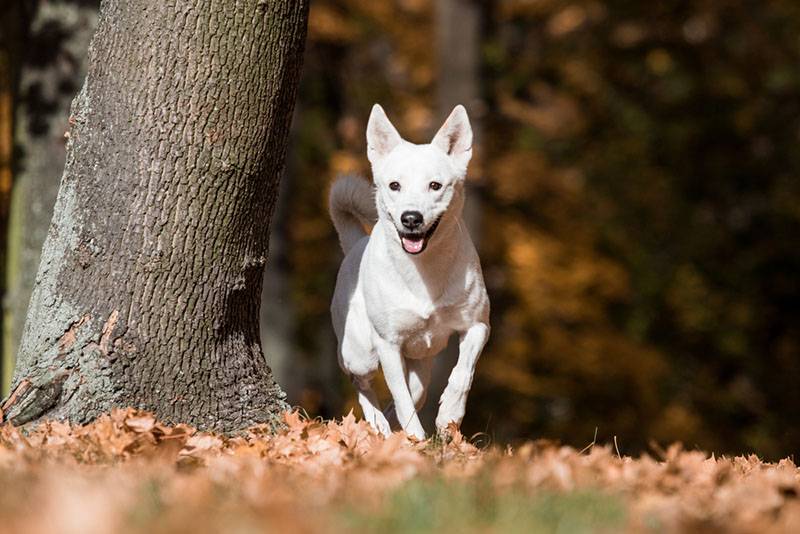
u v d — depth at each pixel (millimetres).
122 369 9727
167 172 9789
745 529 6375
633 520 6434
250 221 10164
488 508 6328
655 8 30969
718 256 32719
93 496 6141
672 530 6199
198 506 6215
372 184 11883
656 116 32188
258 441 9203
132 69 9773
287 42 10070
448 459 8734
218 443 9188
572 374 30359
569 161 31469
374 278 10375
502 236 29828
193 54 9750
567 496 6781
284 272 22188
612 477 8281
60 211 10078
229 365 10172
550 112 30281
